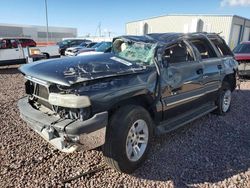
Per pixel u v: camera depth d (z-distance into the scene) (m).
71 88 2.73
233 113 5.56
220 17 30.42
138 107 3.16
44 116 2.93
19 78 10.82
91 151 3.62
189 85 4.04
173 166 3.26
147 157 3.35
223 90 5.27
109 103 2.80
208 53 4.87
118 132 2.87
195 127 4.63
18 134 4.15
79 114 2.70
